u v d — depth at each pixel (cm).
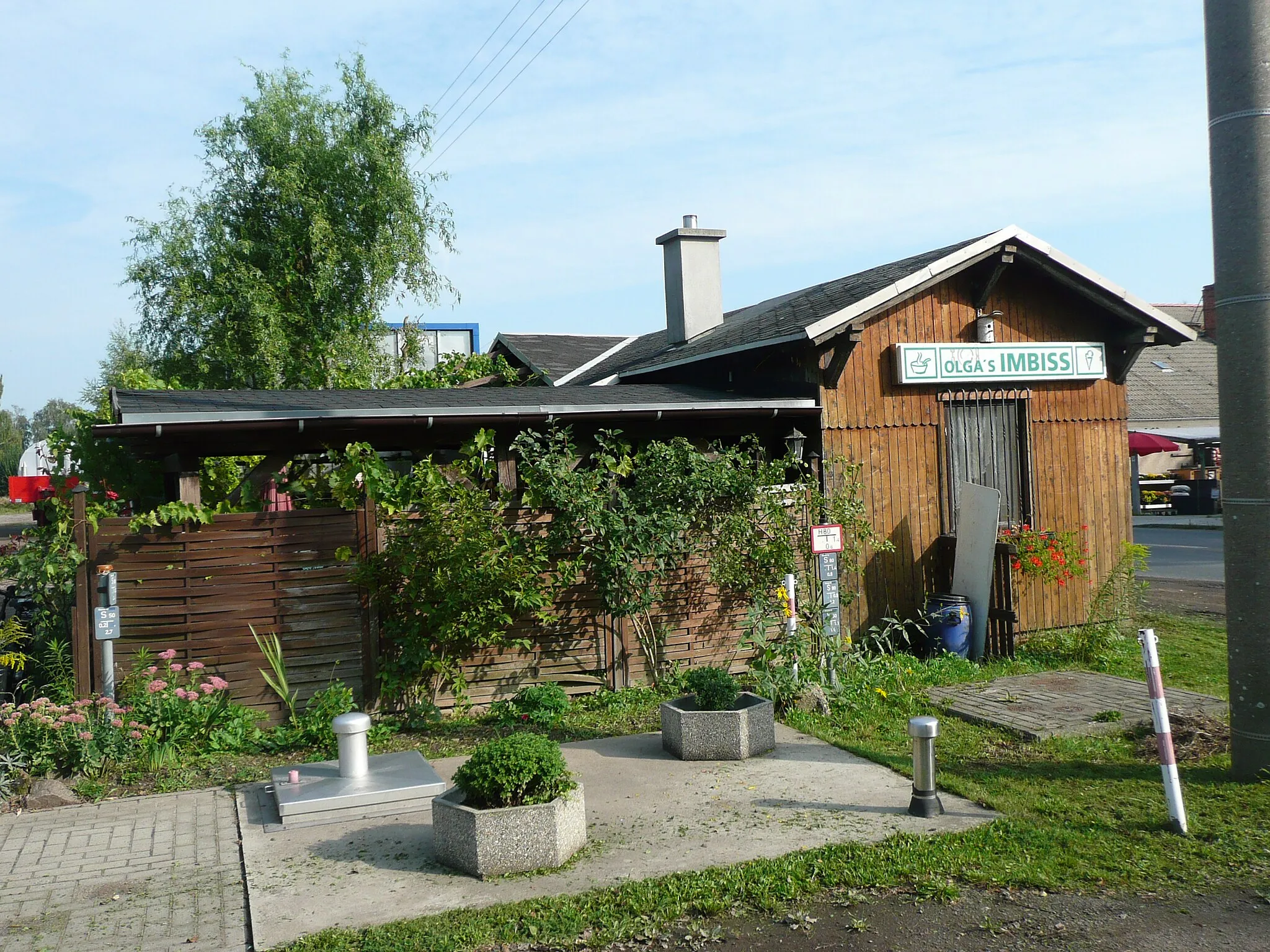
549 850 526
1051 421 1238
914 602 1148
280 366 2397
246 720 788
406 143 2655
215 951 448
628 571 894
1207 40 668
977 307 1191
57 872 543
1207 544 2386
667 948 442
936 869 512
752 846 550
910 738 780
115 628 754
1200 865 513
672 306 1644
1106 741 752
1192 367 3597
